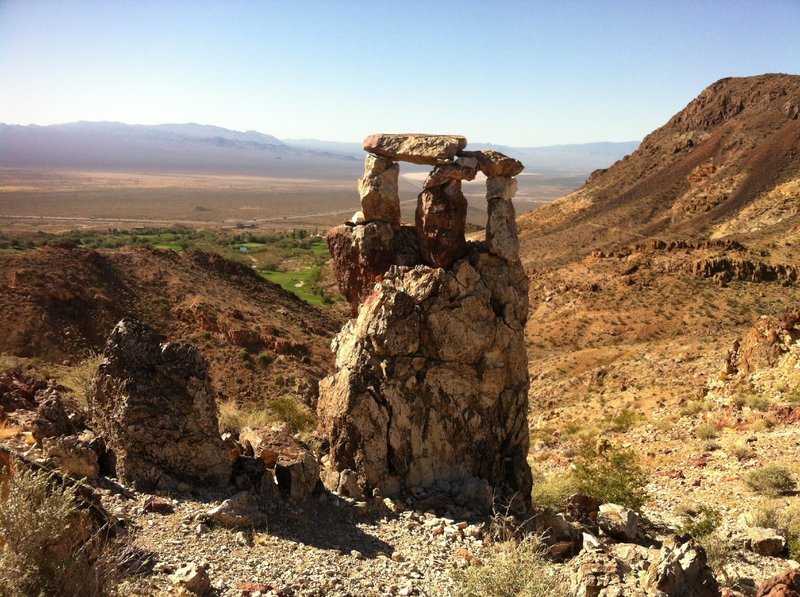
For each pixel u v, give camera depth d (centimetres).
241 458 1318
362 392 1393
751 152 16525
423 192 1466
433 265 1477
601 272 9138
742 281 7762
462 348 1429
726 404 3042
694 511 1839
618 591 970
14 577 785
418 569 1112
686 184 16975
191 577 901
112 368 1219
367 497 1361
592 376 4900
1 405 1526
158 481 1181
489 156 1452
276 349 5084
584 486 1841
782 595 966
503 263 1489
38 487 862
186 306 5653
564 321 7844
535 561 1052
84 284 5416
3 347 4497
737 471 2197
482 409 1456
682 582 966
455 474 1446
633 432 3038
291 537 1139
